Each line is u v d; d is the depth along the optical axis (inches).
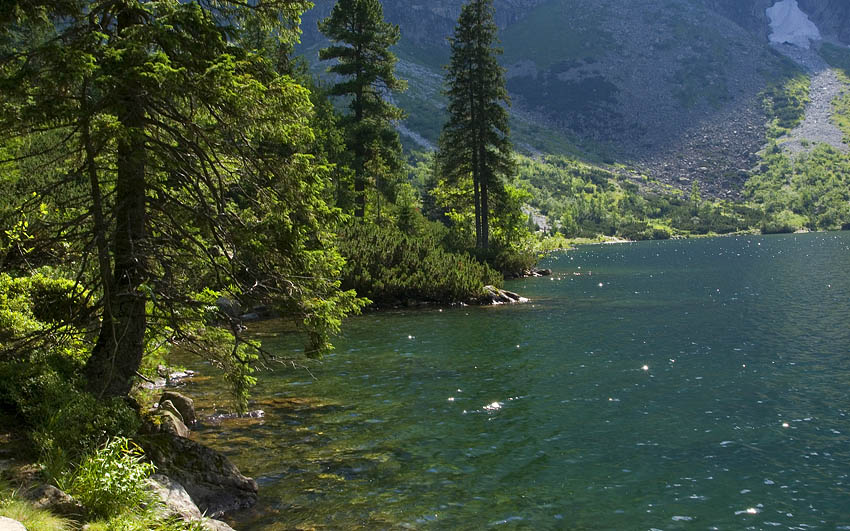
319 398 616.1
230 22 453.7
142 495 296.4
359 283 1323.8
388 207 2375.7
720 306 1310.3
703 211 7637.8
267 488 392.2
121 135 346.9
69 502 269.0
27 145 425.1
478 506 373.1
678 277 2028.8
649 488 403.5
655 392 642.2
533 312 1267.2
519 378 704.4
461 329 1058.7
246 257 426.9
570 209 6791.3
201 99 392.8
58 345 417.7
